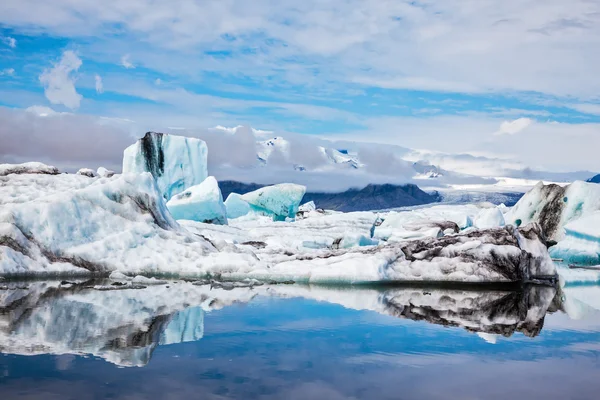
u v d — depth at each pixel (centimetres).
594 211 2716
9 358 679
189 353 721
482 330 913
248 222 3341
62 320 912
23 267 1441
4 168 1822
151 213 1700
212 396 563
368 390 596
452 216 2877
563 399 583
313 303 1151
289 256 1678
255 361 691
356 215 2969
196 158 4122
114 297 1178
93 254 1520
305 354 731
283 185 4209
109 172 2747
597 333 905
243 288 1382
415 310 1098
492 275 1538
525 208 2997
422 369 677
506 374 663
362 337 836
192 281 1476
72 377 611
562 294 1425
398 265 1552
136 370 641
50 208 1544
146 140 3991
